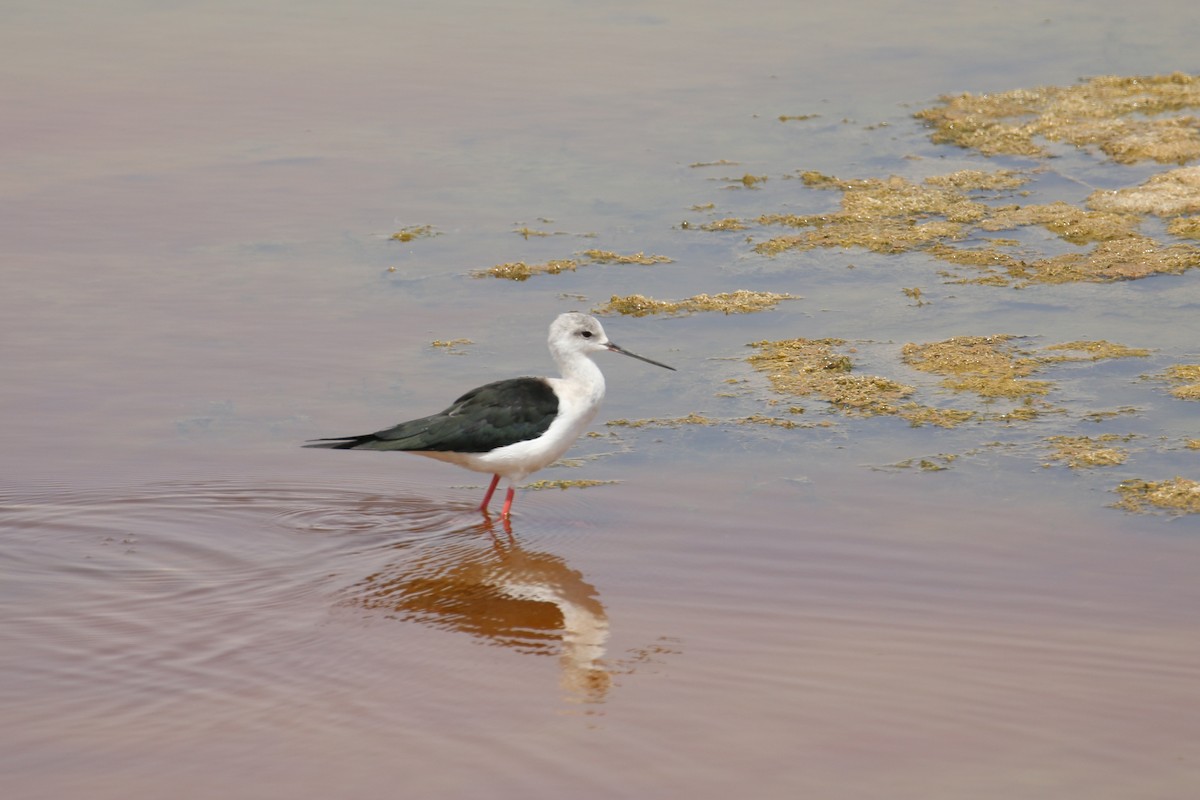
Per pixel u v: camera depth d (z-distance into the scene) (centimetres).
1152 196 1983
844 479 1252
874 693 902
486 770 810
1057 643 968
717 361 1534
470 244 1897
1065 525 1152
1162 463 1256
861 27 3016
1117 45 2820
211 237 1912
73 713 873
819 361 1511
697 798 779
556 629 1005
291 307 1680
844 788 789
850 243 1883
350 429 1348
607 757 826
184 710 880
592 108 2488
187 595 1051
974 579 1066
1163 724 859
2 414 1371
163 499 1209
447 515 1212
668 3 3209
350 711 884
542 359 1525
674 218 1994
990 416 1370
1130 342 1534
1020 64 2706
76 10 3128
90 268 1791
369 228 1958
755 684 916
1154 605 1020
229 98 2533
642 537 1157
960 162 2202
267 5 3192
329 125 2400
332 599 1052
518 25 3030
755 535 1150
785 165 2205
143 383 1455
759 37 2942
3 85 2575
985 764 816
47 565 1088
